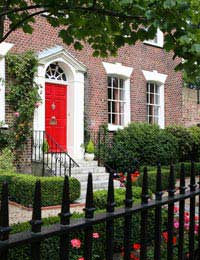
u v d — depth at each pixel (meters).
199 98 19.45
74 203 9.35
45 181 8.88
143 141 14.25
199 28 2.72
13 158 11.47
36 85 11.98
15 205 9.02
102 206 6.17
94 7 3.14
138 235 5.29
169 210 2.61
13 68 11.63
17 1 3.63
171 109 17.58
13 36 11.78
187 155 17.16
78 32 3.63
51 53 12.45
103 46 3.82
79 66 13.41
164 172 11.98
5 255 1.57
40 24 12.54
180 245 2.73
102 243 4.95
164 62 17.19
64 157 12.05
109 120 14.96
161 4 2.61
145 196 2.36
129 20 3.20
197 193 2.88
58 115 13.28
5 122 11.55
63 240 1.84
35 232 1.70
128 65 15.49
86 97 13.91
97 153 13.77
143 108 16.14
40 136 12.07
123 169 13.66
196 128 17.48
